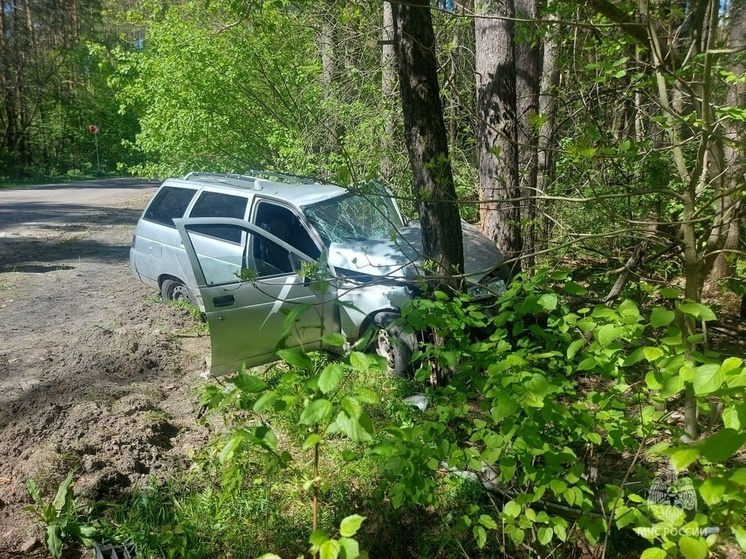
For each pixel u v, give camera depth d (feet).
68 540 12.19
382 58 32.12
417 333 18.35
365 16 30.99
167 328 24.07
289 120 34.65
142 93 37.76
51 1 127.65
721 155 12.21
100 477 13.61
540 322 14.12
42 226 52.54
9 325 24.76
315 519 6.95
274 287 18.54
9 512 12.79
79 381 18.74
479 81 22.45
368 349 19.69
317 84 34.91
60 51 131.75
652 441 11.53
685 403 9.62
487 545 12.01
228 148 36.68
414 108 16.65
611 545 11.77
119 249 42.60
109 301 28.53
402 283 18.24
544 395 8.45
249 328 18.26
